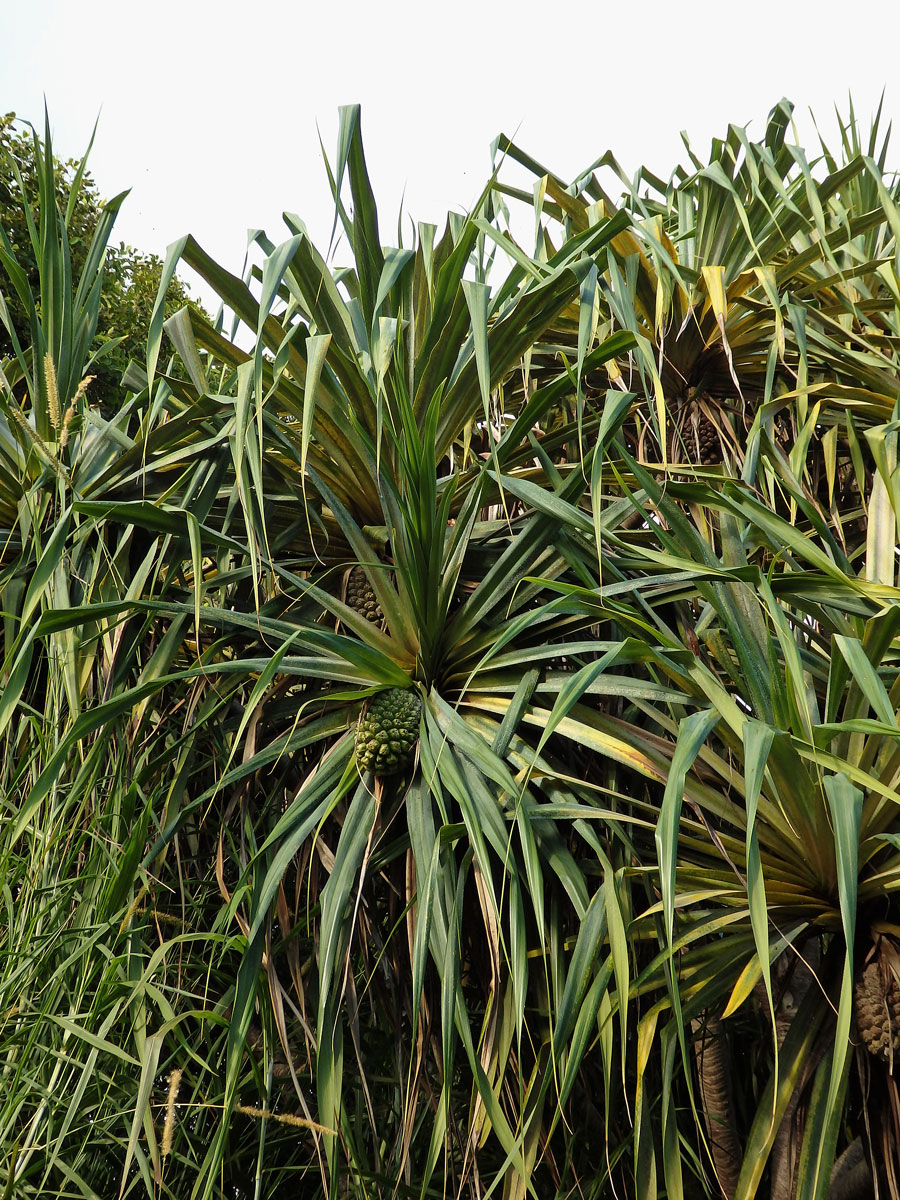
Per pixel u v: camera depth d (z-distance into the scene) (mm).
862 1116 1486
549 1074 1312
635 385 2307
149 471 1791
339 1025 1473
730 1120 2004
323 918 1451
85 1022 1431
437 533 1559
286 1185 2080
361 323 1744
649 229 2035
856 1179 1672
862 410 2104
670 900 1129
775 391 2371
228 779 1532
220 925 1534
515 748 1563
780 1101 1380
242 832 1750
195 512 1674
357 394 1638
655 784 1725
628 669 1978
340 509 1630
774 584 1494
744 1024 2213
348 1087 1941
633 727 1553
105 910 1471
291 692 1884
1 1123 1354
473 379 1708
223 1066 1812
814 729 1281
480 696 1676
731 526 1658
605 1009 1376
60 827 1560
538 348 2328
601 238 1663
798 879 1486
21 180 1812
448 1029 1342
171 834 1560
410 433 1459
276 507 1796
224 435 1647
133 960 1548
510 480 1559
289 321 1601
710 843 1498
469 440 2025
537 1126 1392
